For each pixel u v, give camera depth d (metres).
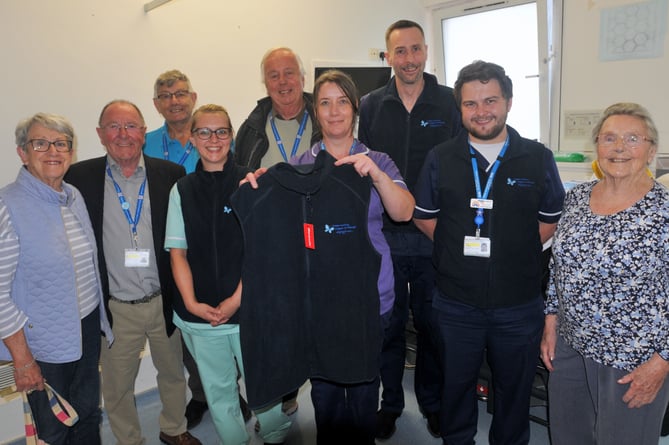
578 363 1.64
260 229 1.46
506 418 1.86
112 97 2.87
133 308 2.01
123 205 1.96
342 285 1.49
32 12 2.54
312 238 1.48
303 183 1.45
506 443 1.88
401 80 2.20
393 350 2.31
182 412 2.32
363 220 1.46
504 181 1.69
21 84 2.55
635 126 1.40
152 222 1.94
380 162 1.68
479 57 4.06
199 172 1.79
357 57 4.02
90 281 1.78
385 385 2.36
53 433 1.71
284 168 1.46
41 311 1.61
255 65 3.47
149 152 2.52
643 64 3.04
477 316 1.76
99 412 1.91
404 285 2.24
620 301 1.44
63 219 1.67
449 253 1.76
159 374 2.26
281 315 1.49
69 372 1.74
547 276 2.31
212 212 1.78
